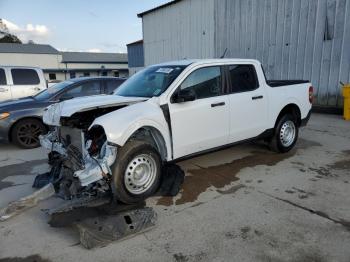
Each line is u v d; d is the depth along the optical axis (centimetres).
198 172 518
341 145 664
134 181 389
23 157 653
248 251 304
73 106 411
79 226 329
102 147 375
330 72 1063
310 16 1095
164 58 1973
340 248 303
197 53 1695
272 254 298
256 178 488
